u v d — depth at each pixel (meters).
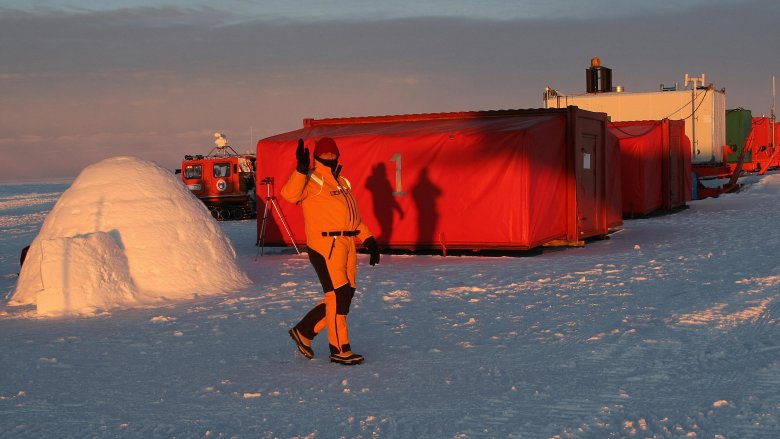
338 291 6.41
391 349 6.84
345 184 6.65
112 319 8.77
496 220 14.70
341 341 6.39
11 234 26.17
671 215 23.69
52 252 9.58
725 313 7.93
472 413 4.90
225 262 11.16
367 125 17.28
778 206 24.66
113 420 4.93
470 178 14.90
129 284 10.02
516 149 14.52
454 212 15.02
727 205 26.50
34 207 45.00
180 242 10.73
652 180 23.83
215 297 10.16
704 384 5.43
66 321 8.73
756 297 8.80
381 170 15.64
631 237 17.55
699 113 32.34
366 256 15.30
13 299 10.40
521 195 14.52
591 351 6.50
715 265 11.79
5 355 6.97
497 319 8.09
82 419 4.97
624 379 5.62
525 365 6.11
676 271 11.27
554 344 6.82
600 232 17.20
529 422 4.69
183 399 5.39
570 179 15.98
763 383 5.41
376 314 8.57
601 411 4.87
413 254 15.67
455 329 7.64
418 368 6.12
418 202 15.35
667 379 5.59
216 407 5.17
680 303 8.62
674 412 4.80
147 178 11.12
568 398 5.17
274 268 13.55
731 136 43.12
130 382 5.91
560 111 16.06
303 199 6.56
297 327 6.59
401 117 17.03
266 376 6.00
